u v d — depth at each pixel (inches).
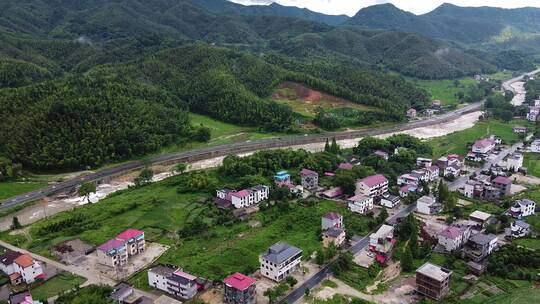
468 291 5044.3
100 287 4997.5
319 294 4997.5
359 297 4940.9
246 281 4832.7
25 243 6432.1
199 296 4987.7
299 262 5615.2
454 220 6855.3
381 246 5905.5
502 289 5068.9
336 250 5940.0
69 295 4859.7
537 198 7696.9
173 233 6633.9
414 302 4847.4
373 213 7253.9
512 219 6825.8
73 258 5925.2
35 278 5344.5
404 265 5506.9
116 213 7268.7
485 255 5802.2
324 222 6560.0
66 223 6879.9
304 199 7805.1
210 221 6929.1
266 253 5477.4
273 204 7583.7
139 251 6082.7
